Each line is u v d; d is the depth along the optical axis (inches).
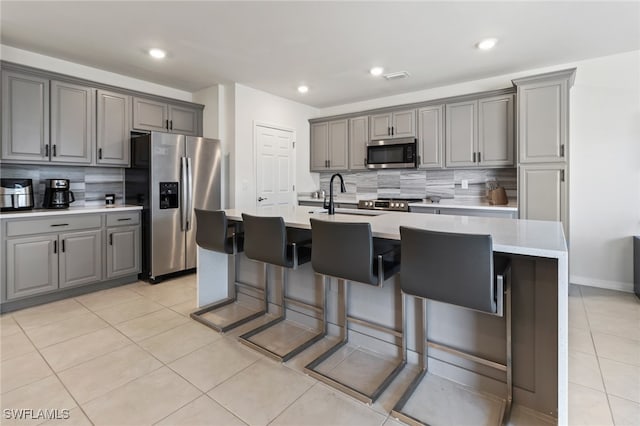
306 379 77.5
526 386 66.9
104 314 113.2
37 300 121.2
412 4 96.8
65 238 125.5
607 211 137.6
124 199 161.9
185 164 152.5
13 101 120.0
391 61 139.9
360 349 90.2
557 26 110.0
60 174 142.6
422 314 78.6
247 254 95.8
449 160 166.6
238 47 126.0
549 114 132.3
